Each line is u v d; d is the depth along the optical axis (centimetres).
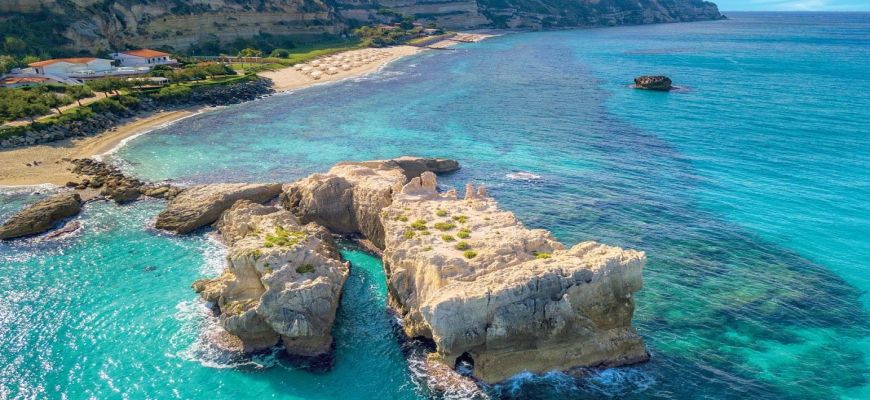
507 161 8869
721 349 4441
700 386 4050
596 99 13575
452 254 4456
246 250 4681
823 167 8344
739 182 7844
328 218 6228
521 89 14988
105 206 6938
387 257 4931
